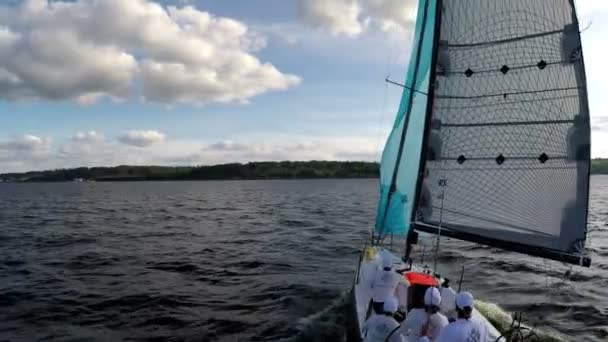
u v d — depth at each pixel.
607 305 15.16
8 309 15.23
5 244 28.92
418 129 12.59
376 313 8.45
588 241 28.88
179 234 33.62
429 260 22.97
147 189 143.12
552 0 9.73
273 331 13.12
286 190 121.31
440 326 8.05
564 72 9.71
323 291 17.14
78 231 35.56
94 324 13.90
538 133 10.01
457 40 10.74
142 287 17.91
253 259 23.56
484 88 10.52
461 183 10.80
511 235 10.27
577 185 9.63
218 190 127.44
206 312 14.88
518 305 15.25
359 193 101.50
